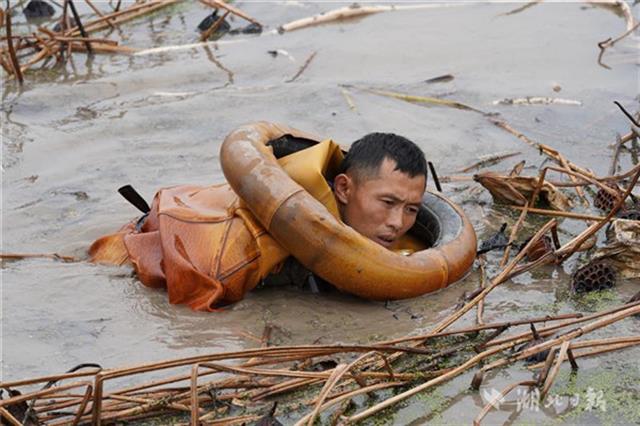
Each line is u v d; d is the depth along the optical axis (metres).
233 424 4.36
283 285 5.77
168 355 5.07
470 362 4.67
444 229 5.93
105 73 9.70
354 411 4.54
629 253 5.71
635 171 6.59
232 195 5.87
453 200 6.94
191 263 5.53
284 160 5.68
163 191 6.15
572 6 11.11
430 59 9.74
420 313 5.41
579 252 6.09
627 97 8.60
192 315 5.48
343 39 10.43
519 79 9.13
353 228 5.66
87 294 5.77
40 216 6.88
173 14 11.60
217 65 9.84
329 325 5.31
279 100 8.80
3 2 12.09
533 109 8.42
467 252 5.70
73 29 10.75
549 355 4.62
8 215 6.88
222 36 10.75
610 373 4.79
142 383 4.77
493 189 6.82
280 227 5.26
